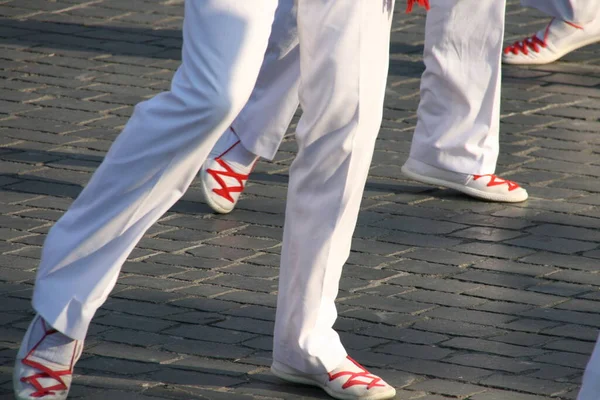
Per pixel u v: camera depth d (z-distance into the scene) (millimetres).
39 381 8289
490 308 10734
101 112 16062
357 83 8039
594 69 18469
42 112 15969
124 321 10172
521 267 11727
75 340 8320
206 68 7281
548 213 13211
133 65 18000
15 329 9914
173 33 19625
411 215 13031
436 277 11430
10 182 13594
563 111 16578
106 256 7906
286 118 12555
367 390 8797
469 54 13141
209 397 8836
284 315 8859
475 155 13422
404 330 10211
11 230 12258
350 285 11164
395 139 15422
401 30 19938
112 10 20719
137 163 7594
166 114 7449
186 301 10672
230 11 7258
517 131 15758
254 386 9062
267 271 11500
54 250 7898
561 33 18531
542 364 9609
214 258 11766
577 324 10438
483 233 12594
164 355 9547
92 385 8938
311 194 8406
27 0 21188
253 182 13938
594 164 14719
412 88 17359
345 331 10148
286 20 11977
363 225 12688
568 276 11531
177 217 12836
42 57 18219
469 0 12820
